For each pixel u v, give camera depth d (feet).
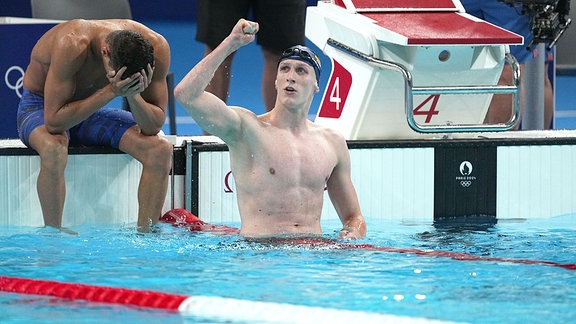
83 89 63.77
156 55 63.36
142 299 42.09
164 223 64.85
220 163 69.15
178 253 52.49
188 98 54.34
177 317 39.75
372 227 65.31
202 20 90.17
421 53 72.23
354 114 73.82
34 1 94.02
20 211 65.87
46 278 46.68
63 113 61.57
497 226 66.44
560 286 44.68
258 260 50.19
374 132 74.33
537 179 74.33
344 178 59.57
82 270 48.39
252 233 57.06
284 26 89.20
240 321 38.91
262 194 57.00
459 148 72.64
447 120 75.20
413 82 73.20
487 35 70.69
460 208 73.05
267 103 90.94
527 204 74.18
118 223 66.28
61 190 63.31
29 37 84.38
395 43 69.87
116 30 61.57
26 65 84.69
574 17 118.32
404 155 71.72
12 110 85.10
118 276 46.85
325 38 76.79
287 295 42.98
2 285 45.11
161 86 64.49
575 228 65.26
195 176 68.74
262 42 89.92
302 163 57.41
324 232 60.44
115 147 66.64
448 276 46.75
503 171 73.61
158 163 64.54
